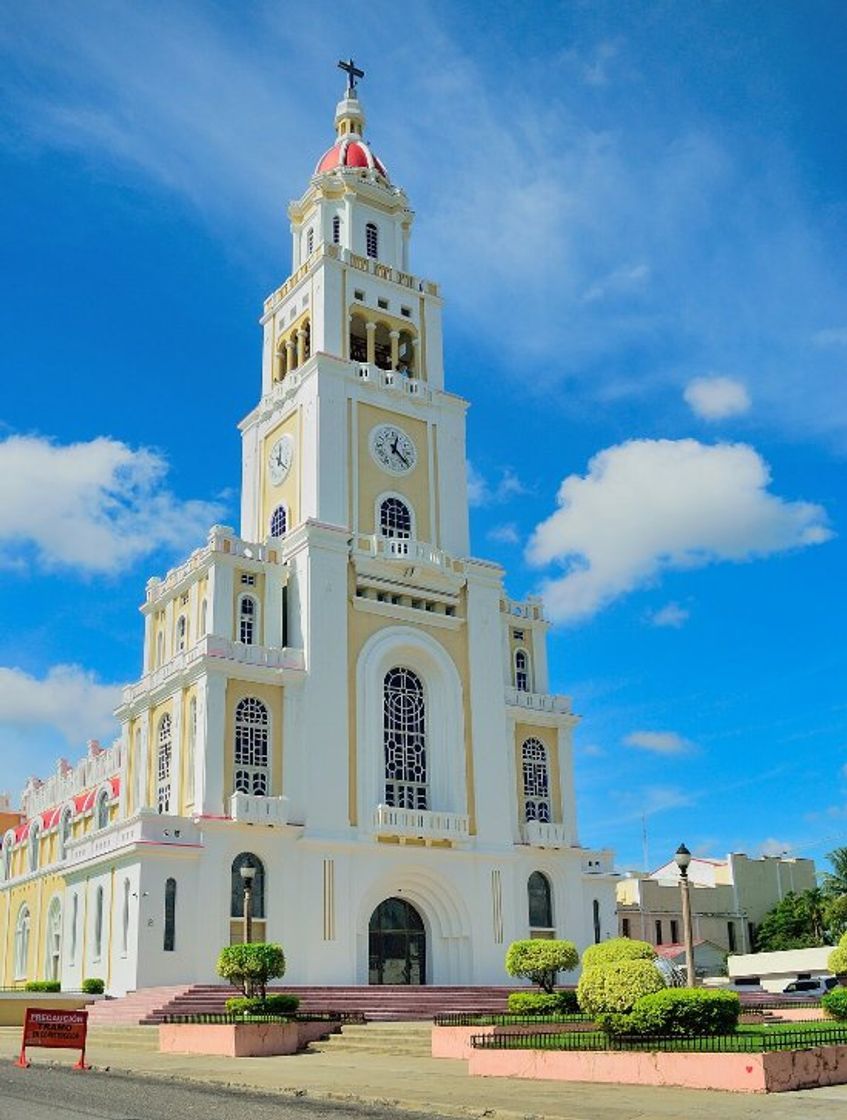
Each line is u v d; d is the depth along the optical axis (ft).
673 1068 71.00
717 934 314.76
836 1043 72.43
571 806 194.59
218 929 148.97
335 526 177.47
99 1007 138.41
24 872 218.59
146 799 171.32
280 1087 74.38
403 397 196.85
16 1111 58.54
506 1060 80.33
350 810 165.58
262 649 166.81
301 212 218.59
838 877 310.86
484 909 174.19
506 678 197.88
